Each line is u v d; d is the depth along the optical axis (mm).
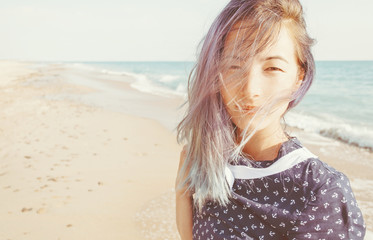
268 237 855
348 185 822
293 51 840
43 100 14625
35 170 6051
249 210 895
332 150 7520
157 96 17109
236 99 847
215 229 936
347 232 772
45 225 4141
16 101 14203
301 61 864
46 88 19984
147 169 6109
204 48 920
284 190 851
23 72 37531
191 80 1035
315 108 15062
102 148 7469
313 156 877
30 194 5004
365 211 4363
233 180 936
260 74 824
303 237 800
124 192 5082
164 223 4133
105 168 6164
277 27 810
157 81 28688
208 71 892
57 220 4258
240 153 953
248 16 822
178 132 1121
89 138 8320
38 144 7762
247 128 865
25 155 6945
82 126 9625
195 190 1026
